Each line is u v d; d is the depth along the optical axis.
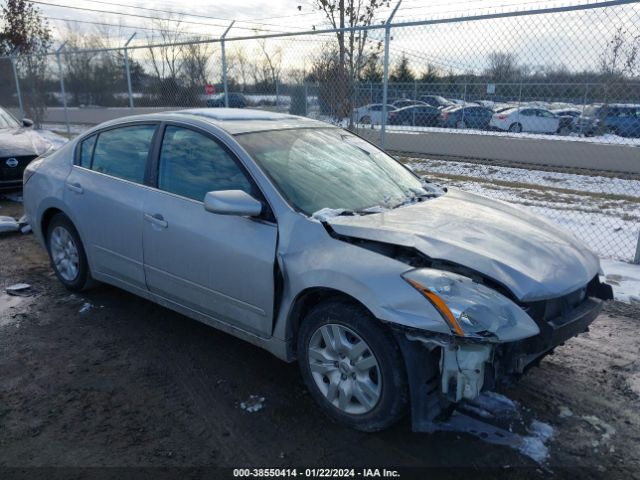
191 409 3.12
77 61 18.84
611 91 8.26
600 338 4.08
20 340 3.94
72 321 4.26
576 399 3.25
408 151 14.23
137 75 13.53
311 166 3.59
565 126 12.05
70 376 3.46
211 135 3.60
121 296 4.75
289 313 3.06
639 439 2.88
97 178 4.24
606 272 5.48
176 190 3.67
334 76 9.71
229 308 3.38
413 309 2.54
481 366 2.55
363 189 3.61
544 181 11.10
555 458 2.72
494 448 2.79
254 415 3.06
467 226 3.17
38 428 2.93
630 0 5.11
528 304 2.71
